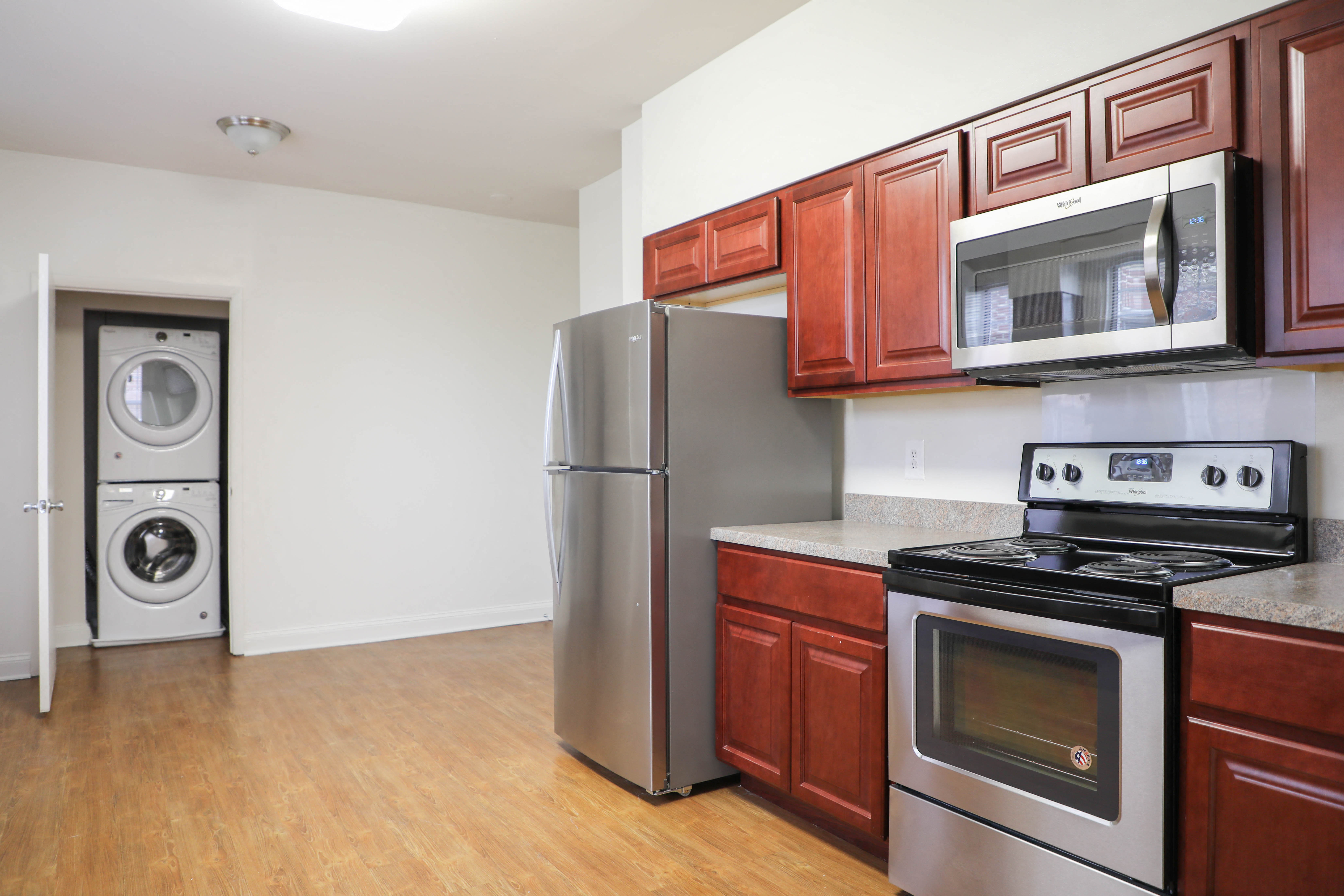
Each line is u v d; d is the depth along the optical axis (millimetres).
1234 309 1593
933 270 2264
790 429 2830
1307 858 1324
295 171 4344
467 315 5105
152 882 2113
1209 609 1431
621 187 4070
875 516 2805
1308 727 1315
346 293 4746
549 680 3973
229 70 3158
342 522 4727
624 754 2670
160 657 4402
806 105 2748
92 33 2863
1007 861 1756
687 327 2625
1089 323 1797
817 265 2641
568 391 2959
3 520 4043
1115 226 1750
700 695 2656
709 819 2486
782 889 2084
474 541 5117
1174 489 1931
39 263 3689
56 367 4637
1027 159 2041
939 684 1905
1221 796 1434
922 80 2369
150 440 4742
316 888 2088
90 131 3770
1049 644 1663
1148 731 1507
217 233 4430
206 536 4859
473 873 2158
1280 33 1608
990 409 2443
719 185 3119
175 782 2750
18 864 2201
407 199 4852
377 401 4828
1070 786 1634
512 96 3439
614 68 3199
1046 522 2201
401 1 2521
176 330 4961
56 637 4602
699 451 2645
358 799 2619
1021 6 2107
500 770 2863
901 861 2002
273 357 4555
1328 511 1770
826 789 2268
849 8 2596
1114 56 1905
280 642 4543
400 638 4859
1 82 3240
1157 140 1797
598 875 2150
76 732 3240
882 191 2414
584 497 2855
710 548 2670
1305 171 1571
